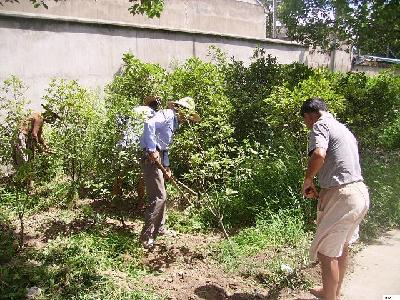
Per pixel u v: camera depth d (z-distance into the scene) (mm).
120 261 4637
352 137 3738
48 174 6156
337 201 3561
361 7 8758
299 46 14250
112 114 5336
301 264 4555
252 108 8023
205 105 7098
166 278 4363
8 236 5023
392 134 9992
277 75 8875
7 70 7129
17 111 6230
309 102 3830
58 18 7785
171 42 10070
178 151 6629
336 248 3596
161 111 5059
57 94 6883
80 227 5363
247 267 4559
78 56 8227
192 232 5570
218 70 8570
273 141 7379
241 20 13875
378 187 6355
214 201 5824
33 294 3928
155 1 6262
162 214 5078
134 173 5418
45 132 6988
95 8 9836
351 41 10000
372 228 5609
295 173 6184
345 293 4184
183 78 7434
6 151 5359
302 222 5477
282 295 4137
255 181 6320
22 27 7285
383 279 4457
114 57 8898
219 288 4168
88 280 4188
